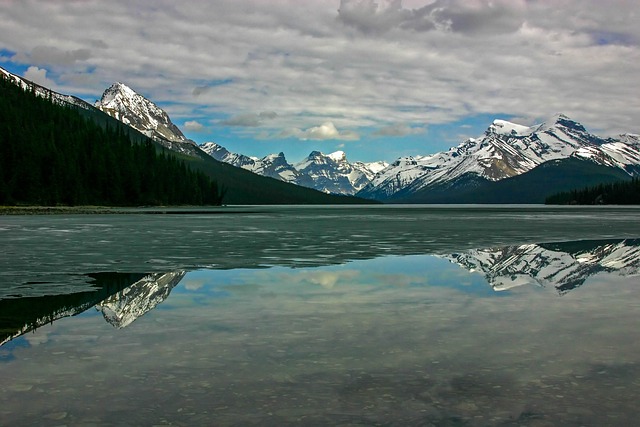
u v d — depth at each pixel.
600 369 9.82
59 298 17.09
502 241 41.66
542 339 11.96
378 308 15.45
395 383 9.05
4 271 23.67
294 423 7.48
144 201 171.25
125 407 8.02
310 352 10.89
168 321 13.77
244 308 15.45
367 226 66.44
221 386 8.91
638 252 32.91
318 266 25.80
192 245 37.03
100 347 11.26
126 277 21.92
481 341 11.76
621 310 15.22
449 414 7.79
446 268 25.05
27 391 8.66
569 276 22.44
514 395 8.52
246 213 127.38
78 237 43.84
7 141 134.12
